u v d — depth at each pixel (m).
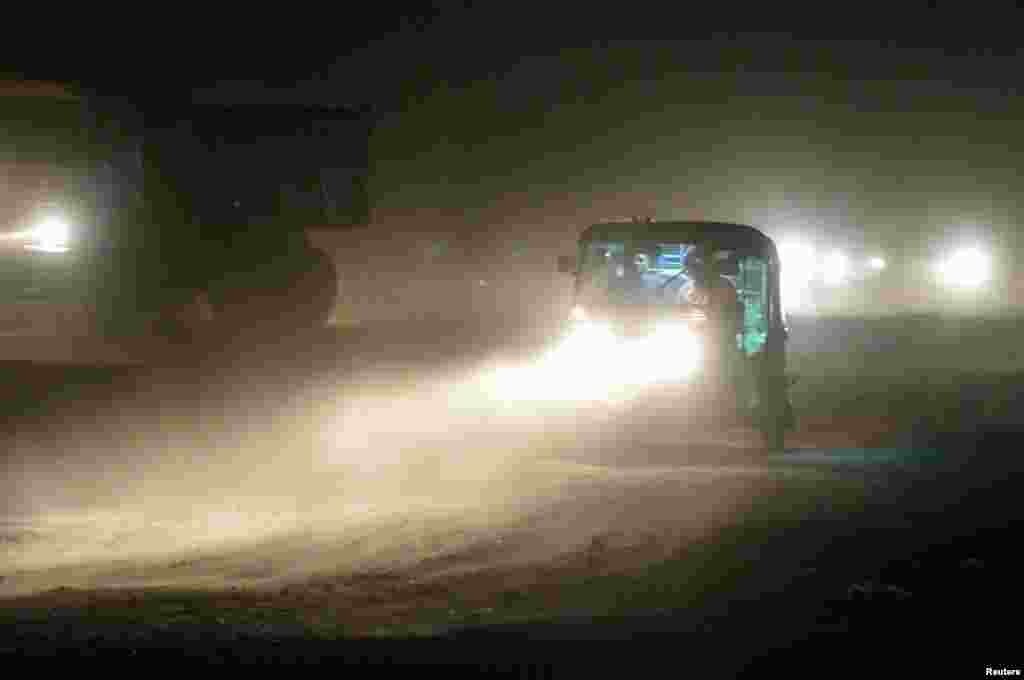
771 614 10.56
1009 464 18.55
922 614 10.49
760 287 19.88
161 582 12.78
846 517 14.73
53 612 10.98
